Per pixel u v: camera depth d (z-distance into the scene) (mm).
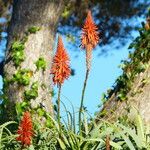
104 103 4316
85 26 2879
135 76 4066
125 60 4219
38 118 4883
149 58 4059
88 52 2896
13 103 4945
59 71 2883
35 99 4953
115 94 4160
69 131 3189
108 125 3408
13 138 3367
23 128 2766
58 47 2891
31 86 4969
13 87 4984
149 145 3230
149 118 3943
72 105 3295
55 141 3359
